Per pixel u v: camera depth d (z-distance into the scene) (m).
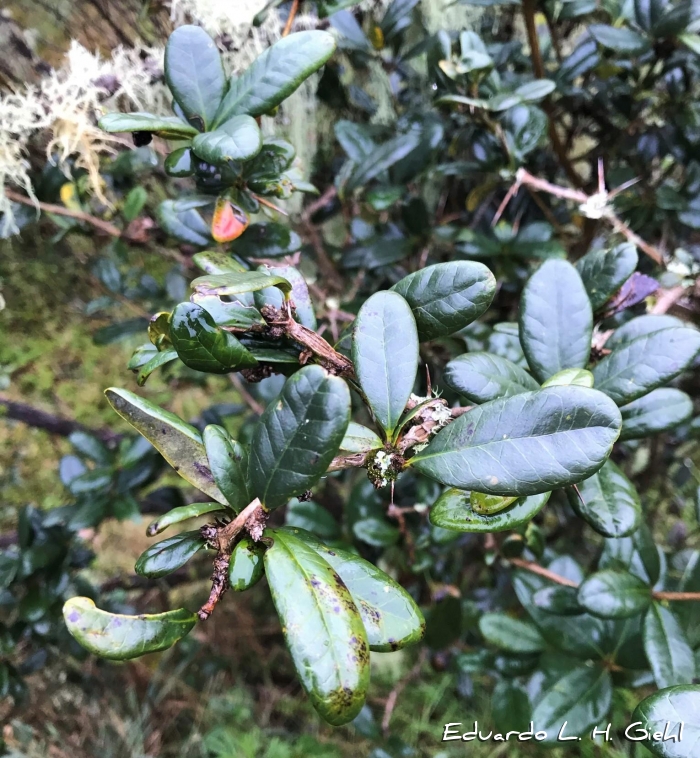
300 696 0.74
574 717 0.32
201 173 0.25
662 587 0.30
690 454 0.63
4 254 0.55
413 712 0.67
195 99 0.23
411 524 0.50
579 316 0.24
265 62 0.23
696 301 0.38
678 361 0.22
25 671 0.53
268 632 0.75
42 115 0.35
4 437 0.77
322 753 0.67
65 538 0.48
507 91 0.35
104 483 0.46
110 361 0.80
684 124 0.41
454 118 0.41
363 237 0.47
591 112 0.47
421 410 0.19
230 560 0.17
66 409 0.78
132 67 0.38
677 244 0.45
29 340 0.73
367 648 0.16
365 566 0.19
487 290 0.20
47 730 0.64
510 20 0.50
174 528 0.81
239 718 0.70
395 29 0.42
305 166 0.50
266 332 0.20
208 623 0.73
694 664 0.27
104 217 0.45
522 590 0.38
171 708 0.71
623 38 0.34
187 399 0.83
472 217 0.51
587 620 0.35
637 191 0.45
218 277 0.18
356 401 0.45
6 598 0.47
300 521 0.46
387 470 0.19
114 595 0.66
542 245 0.39
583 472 0.17
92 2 0.39
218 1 0.37
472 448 0.18
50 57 0.39
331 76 0.46
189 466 0.20
